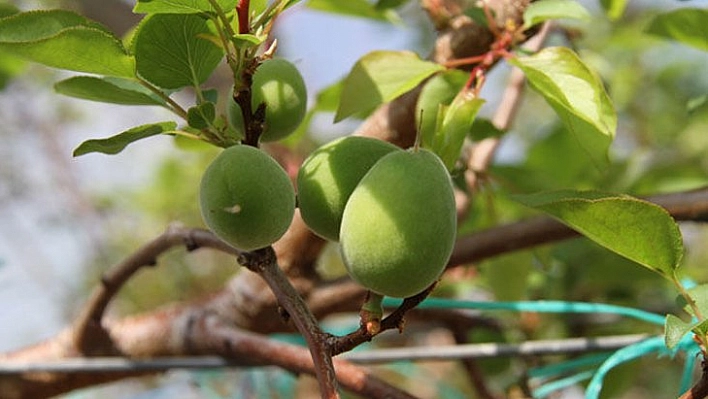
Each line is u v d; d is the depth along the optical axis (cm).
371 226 37
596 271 66
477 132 52
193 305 58
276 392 69
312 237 55
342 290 56
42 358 58
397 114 52
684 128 90
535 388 63
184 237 48
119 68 41
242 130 42
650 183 67
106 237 121
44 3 92
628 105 95
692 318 41
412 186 37
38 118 131
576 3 48
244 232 38
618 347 52
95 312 56
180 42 41
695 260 98
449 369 88
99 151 40
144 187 113
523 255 59
